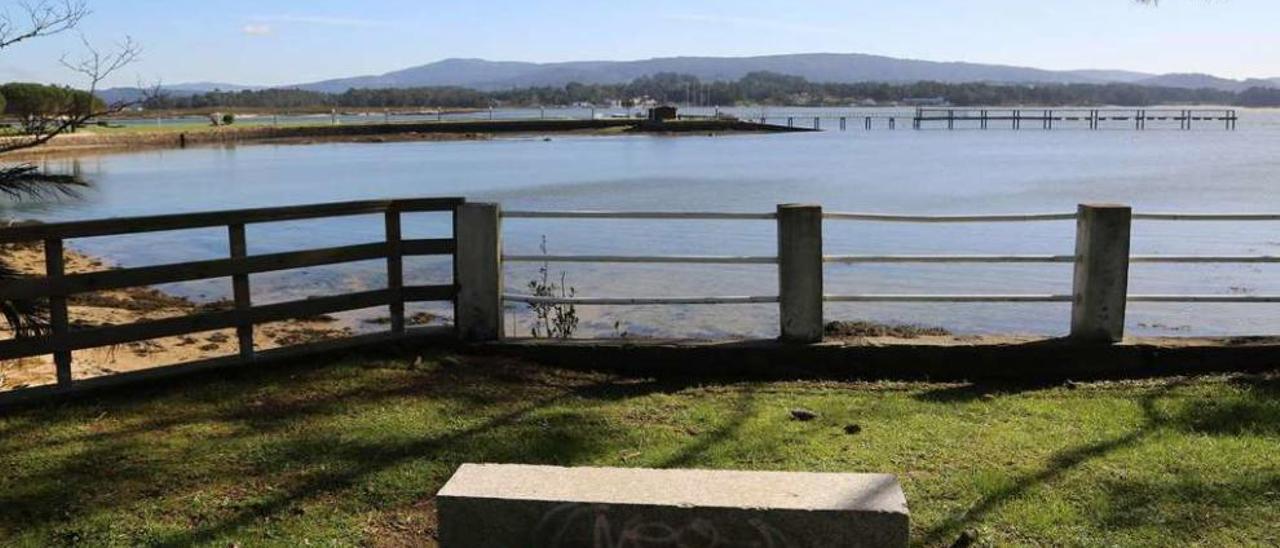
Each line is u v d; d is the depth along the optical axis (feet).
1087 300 24.03
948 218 24.14
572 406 21.22
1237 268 66.69
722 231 90.74
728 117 532.32
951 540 14.43
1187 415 20.12
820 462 17.48
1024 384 23.58
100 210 115.65
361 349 24.48
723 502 10.79
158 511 15.55
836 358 24.32
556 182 157.07
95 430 19.13
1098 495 15.84
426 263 72.79
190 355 41.14
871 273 66.54
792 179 159.43
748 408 21.15
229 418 19.89
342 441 18.58
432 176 174.19
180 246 86.69
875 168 188.14
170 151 291.58
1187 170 175.22
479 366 24.09
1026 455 17.79
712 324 49.57
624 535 10.89
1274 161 203.21
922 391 22.84
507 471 11.83
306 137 380.99
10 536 14.66
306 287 63.31
